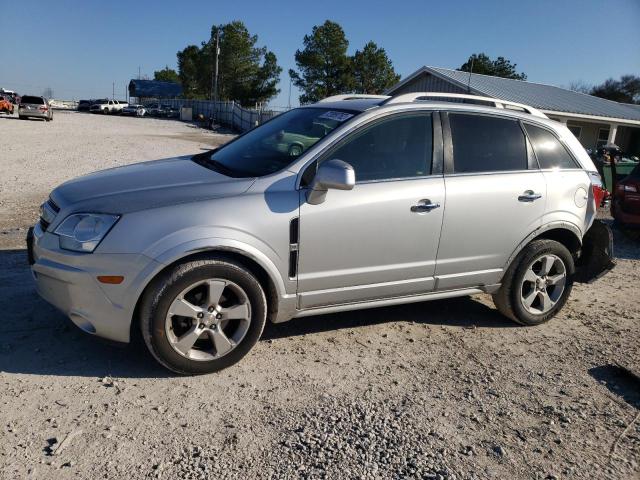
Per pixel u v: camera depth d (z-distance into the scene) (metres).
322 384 3.80
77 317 3.64
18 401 3.36
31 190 10.98
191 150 21.59
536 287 5.06
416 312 5.30
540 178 4.91
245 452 3.02
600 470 3.05
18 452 2.90
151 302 3.57
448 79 26.39
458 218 4.50
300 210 3.92
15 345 4.04
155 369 3.85
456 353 4.44
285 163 4.15
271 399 3.57
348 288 4.23
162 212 3.61
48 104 39.19
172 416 3.31
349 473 2.90
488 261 4.75
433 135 4.50
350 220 4.08
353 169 4.07
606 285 6.67
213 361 3.80
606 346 4.74
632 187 9.06
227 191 3.82
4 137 22.52
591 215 5.26
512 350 4.56
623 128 30.27
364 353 4.33
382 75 69.75
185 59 101.06
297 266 3.99
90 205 3.66
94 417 3.25
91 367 3.82
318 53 69.19
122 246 3.50
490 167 4.73
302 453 3.04
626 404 3.77
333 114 4.54
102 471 2.80
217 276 3.70
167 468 2.86
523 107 5.19
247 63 81.50
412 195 4.29
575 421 3.52
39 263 3.71
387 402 3.61
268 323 4.80
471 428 3.38
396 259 4.34
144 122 50.38
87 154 17.78
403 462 3.01
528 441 3.28
